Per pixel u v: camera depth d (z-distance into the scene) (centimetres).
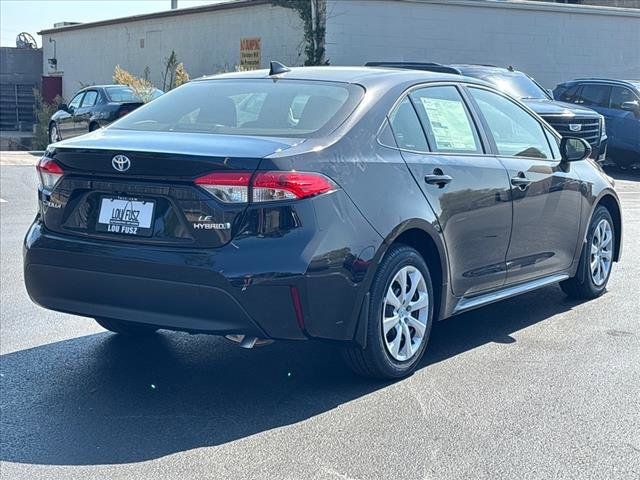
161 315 484
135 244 488
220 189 470
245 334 476
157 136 521
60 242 509
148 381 554
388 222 515
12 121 3722
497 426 480
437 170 561
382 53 2220
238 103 568
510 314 711
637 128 1806
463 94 623
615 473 424
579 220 710
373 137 531
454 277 579
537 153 678
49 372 570
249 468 429
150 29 2980
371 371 534
